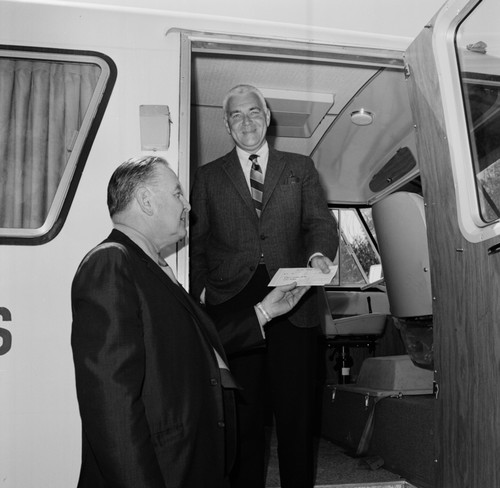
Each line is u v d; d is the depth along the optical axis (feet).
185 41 7.52
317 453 10.98
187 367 4.56
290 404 7.24
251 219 7.51
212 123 12.54
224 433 4.78
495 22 6.70
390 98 11.34
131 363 4.09
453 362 7.15
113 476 3.90
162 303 4.61
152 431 4.29
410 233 9.14
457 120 7.27
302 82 10.77
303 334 7.42
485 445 6.44
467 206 7.04
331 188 15.66
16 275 6.61
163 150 7.24
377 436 9.91
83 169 6.98
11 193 6.89
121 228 4.94
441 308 7.47
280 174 7.66
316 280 6.19
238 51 7.91
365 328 13.21
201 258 7.90
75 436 6.42
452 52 7.34
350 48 8.02
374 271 16.15
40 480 6.30
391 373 10.30
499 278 6.26
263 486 7.29
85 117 7.11
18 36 7.12
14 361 6.44
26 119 7.09
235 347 5.99
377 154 13.82
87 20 7.35
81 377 4.03
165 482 4.22
